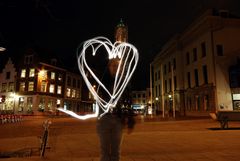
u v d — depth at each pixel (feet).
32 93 160.76
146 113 163.94
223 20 111.96
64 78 185.57
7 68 177.78
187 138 35.17
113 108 10.18
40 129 55.77
